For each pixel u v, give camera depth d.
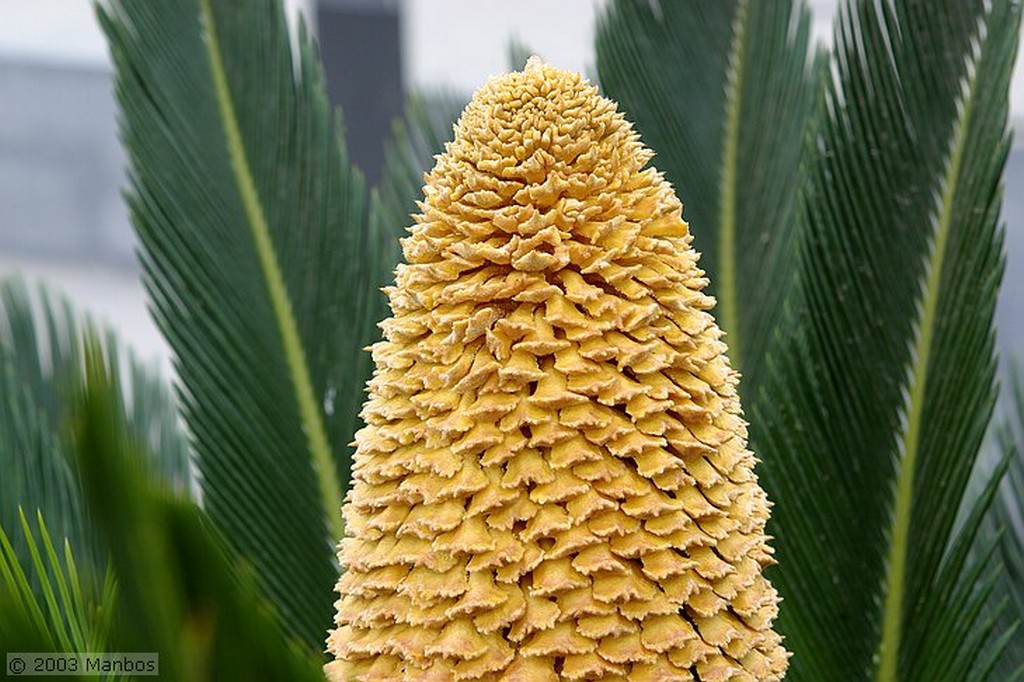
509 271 0.63
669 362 0.62
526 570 0.60
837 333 0.82
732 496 0.63
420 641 0.61
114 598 0.45
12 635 0.48
